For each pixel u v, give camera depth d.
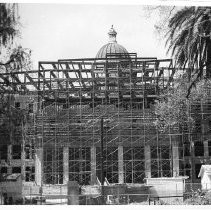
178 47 33.25
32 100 59.97
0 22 31.50
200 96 54.62
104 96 66.38
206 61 31.75
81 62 57.16
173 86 56.28
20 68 34.09
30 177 59.66
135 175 60.75
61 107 65.38
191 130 58.22
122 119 58.59
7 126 40.91
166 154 62.22
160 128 57.31
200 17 30.77
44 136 58.09
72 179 59.94
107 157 61.38
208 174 48.88
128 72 60.53
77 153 61.44
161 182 48.50
